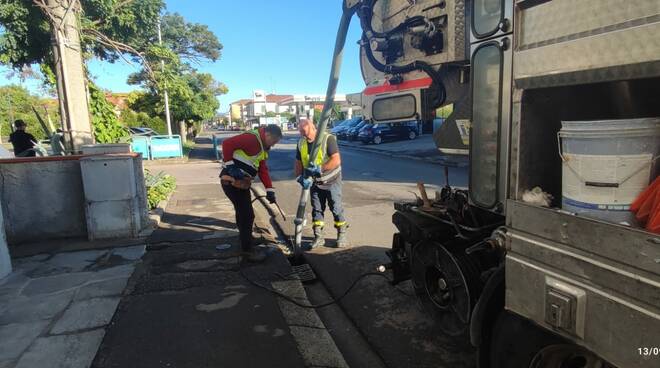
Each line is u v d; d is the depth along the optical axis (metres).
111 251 5.48
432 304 3.42
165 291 4.27
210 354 3.20
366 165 16.44
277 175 14.34
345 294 4.44
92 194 5.83
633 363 1.59
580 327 1.79
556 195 2.29
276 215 8.12
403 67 3.81
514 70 2.16
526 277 2.05
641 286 1.54
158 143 20.56
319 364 3.11
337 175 5.68
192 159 21.69
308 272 4.99
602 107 2.22
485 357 2.54
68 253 5.42
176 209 8.34
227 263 5.04
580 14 1.78
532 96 2.17
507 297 2.18
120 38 14.06
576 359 2.11
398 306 4.16
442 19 3.38
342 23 4.42
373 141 27.30
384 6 3.97
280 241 6.40
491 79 2.57
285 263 5.07
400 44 3.86
